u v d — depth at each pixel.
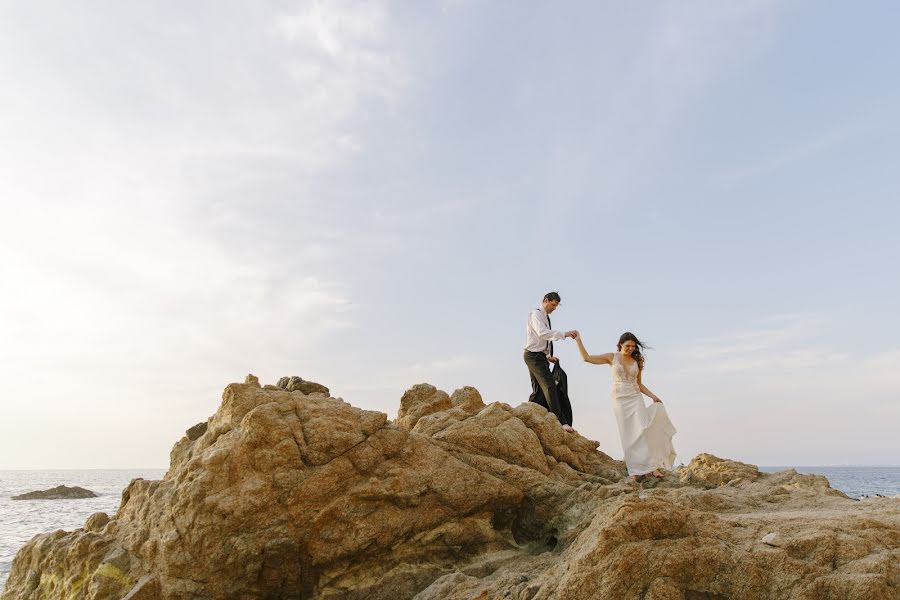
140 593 8.11
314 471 8.95
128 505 9.70
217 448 8.74
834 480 147.88
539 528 10.07
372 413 9.91
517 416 12.71
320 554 8.69
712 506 9.66
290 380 12.15
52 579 9.12
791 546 6.54
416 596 8.29
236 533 8.33
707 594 6.41
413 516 9.35
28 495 80.06
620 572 6.43
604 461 13.30
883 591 5.84
